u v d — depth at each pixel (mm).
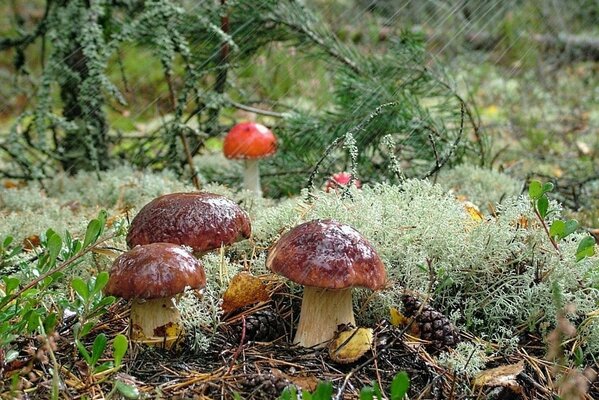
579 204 1271
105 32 1430
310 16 1422
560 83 2455
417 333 840
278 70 1669
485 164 1424
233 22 1382
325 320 817
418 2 2516
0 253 859
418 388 782
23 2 2441
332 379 777
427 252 909
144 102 2119
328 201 960
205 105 1366
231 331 844
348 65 1424
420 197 973
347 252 782
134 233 867
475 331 876
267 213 1019
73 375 761
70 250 840
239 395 720
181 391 746
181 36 1322
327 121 1357
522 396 787
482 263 908
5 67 2498
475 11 2543
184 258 788
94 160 1325
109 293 779
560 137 1894
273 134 1327
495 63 2646
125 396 717
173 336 807
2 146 1362
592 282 901
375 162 1475
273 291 900
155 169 1439
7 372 752
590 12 2832
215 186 1197
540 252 917
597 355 851
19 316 808
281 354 812
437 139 1348
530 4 2707
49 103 1336
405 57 1381
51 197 1310
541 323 864
